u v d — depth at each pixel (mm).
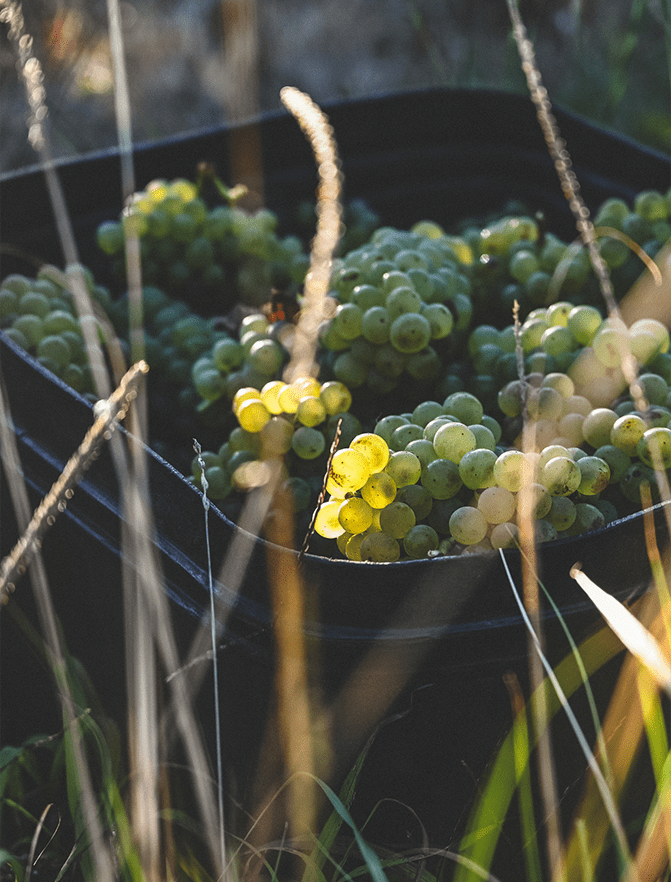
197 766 640
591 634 640
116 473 679
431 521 650
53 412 698
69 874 731
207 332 821
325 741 648
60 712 779
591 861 684
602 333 689
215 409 756
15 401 722
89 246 886
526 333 727
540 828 691
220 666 650
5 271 851
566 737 669
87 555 701
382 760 656
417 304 704
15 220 852
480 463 631
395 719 635
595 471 644
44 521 542
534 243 816
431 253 771
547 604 627
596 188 908
